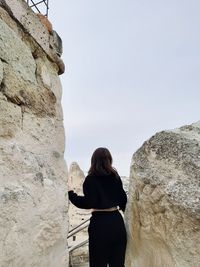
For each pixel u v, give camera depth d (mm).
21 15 2695
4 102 2328
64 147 3229
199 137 2422
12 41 2512
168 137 2402
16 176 2314
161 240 2266
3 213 2082
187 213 2062
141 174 2398
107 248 2705
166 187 2203
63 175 3057
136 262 2656
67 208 3029
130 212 2648
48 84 3049
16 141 2412
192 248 2057
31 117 2666
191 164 2201
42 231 2535
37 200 2504
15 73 2500
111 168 2883
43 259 2541
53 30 3348
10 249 2121
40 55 2984
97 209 2791
